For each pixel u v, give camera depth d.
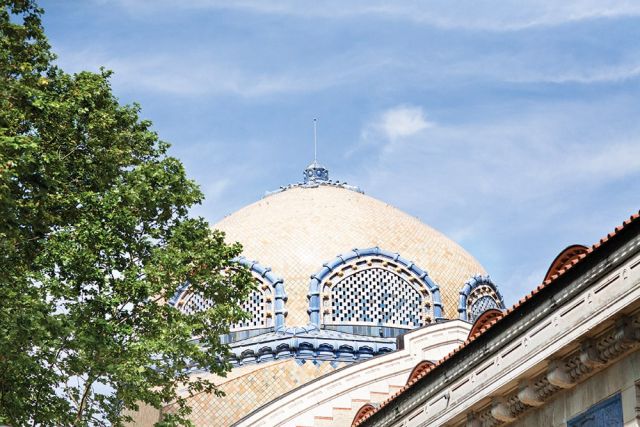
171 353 29.62
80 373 28.89
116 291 29.67
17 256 28.83
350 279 50.41
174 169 31.95
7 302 27.08
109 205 30.17
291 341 48.44
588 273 22.39
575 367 22.94
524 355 24.06
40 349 28.25
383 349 48.78
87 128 30.95
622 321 21.44
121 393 29.27
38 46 31.14
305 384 44.88
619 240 21.56
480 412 26.22
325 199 54.69
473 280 52.53
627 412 21.58
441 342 46.41
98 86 31.52
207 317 31.12
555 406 23.84
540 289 23.64
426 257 52.22
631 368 21.70
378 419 30.61
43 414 28.00
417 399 28.56
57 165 29.42
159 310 30.70
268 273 50.56
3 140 26.31
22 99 29.50
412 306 50.53
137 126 32.72
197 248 31.42
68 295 28.58
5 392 27.45
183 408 31.64
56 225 30.53
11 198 26.58
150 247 30.94
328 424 44.09
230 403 46.28
